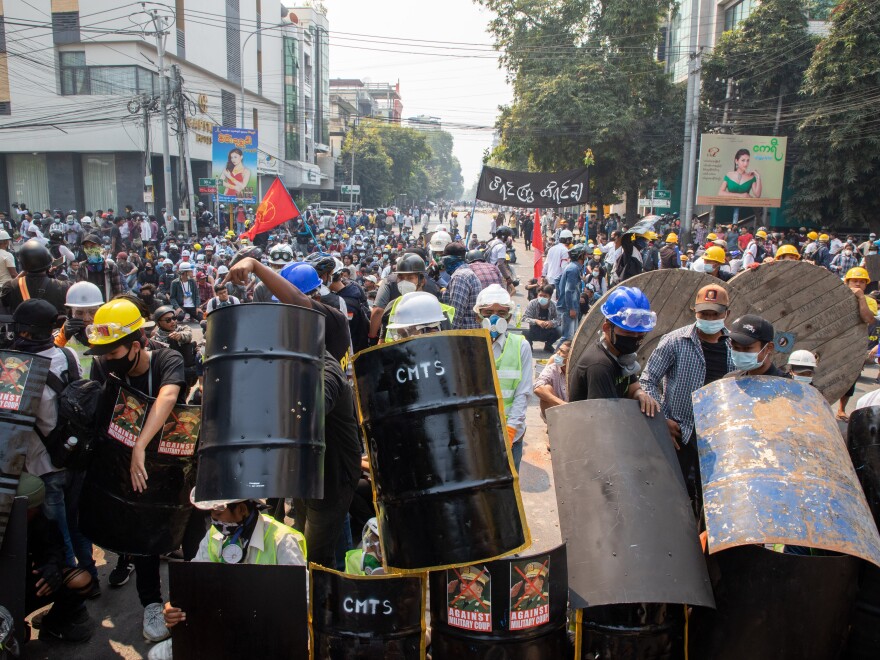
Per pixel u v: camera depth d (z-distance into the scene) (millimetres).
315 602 3090
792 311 6699
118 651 3836
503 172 12867
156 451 3750
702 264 10258
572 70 31719
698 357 4148
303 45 59344
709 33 38688
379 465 3025
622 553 3156
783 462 3150
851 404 9289
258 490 2930
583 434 3506
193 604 3094
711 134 31641
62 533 4129
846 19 27531
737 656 3125
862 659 3283
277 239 25094
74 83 33969
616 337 3891
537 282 13266
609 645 3158
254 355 3033
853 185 28562
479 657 3004
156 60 35188
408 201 94875
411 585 3045
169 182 27234
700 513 3865
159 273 17125
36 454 4016
